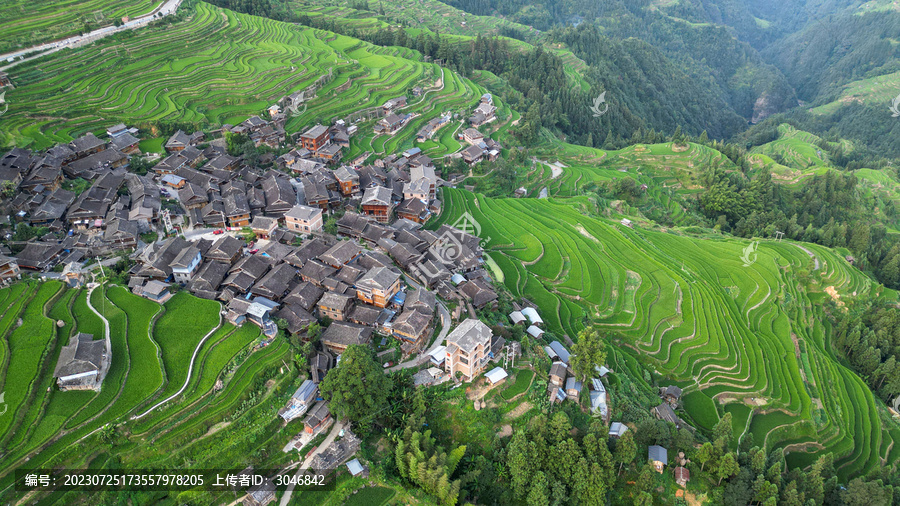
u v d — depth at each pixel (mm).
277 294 66062
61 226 74688
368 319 63875
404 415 55906
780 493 58062
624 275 90812
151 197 80875
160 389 52250
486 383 59344
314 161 102938
